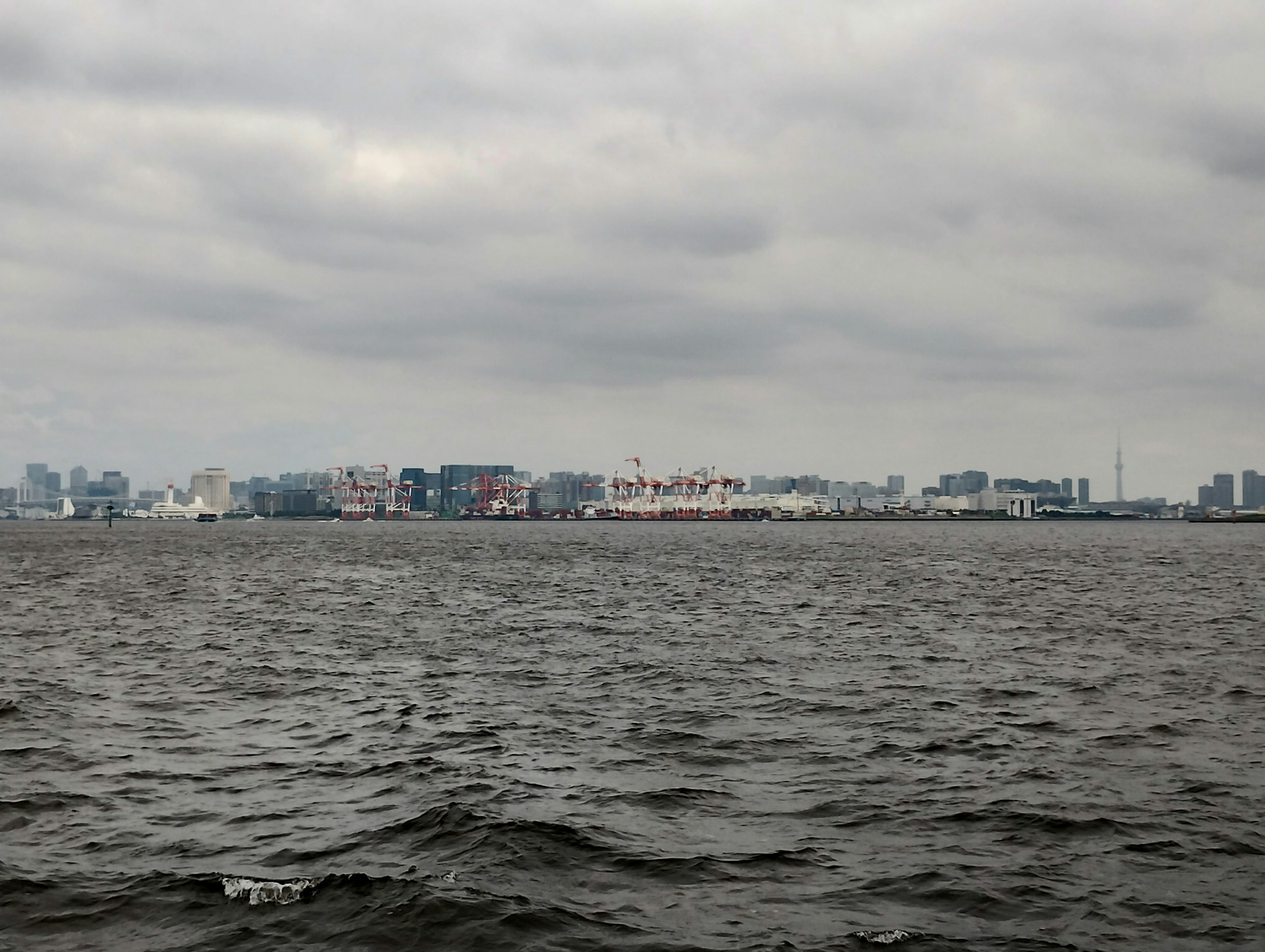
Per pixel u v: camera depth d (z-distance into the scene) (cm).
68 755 3034
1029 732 3388
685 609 8019
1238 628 6581
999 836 2303
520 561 16450
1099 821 2402
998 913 1884
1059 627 6625
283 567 14675
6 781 2733
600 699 4025
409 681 4472
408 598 9194
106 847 2209
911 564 15012
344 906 1892
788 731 3422
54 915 1848
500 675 4634
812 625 6794
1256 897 1955
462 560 16725
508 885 1988
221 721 3591
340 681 4456
